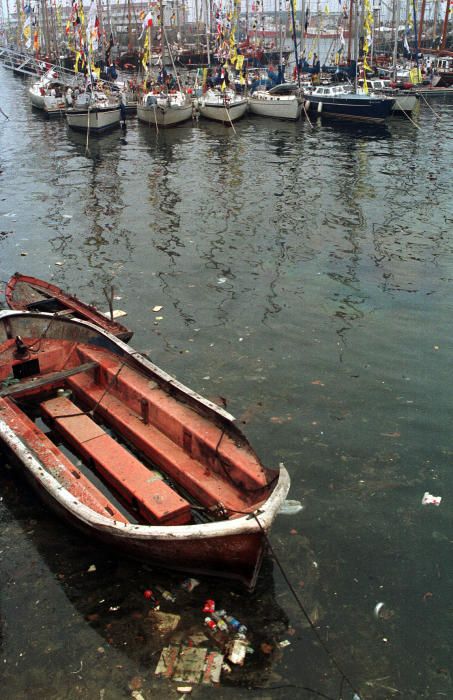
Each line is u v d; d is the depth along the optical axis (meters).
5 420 7.33
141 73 59.88
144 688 4.88
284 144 33.97
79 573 5.96
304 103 43.56
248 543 5.39
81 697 4.82
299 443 7.93
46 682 4.93
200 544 5.41
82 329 9.30
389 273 13.89
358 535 6.48
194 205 20.28
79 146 33.09
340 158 29.39
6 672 5.00
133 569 6.03
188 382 9.33
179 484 6.94
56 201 21.00
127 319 11.57
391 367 9.79
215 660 5.11
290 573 6.02
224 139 35.72
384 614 5.59
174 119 40.12
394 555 6.24
